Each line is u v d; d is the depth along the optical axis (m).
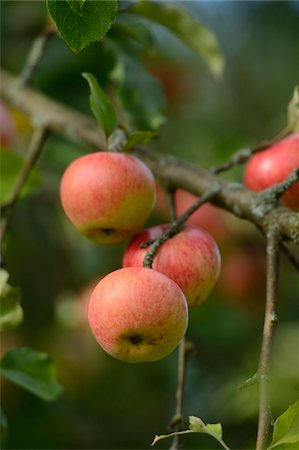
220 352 1.84
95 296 1.12
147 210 1.20
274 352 1.57
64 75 1.66
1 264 1.28
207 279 1.16
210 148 1.86
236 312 1.84
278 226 1.17
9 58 1.80
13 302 1.26
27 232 1.79
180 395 1.19
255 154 1.29
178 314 1.12
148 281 1.11
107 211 1.18
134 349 1.13
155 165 1.30
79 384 1.79
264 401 1.07
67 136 1.44
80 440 1.76
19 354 1.31
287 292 1.81
